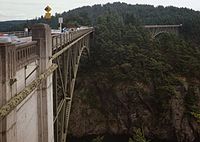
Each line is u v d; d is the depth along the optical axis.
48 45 17.14
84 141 60.78
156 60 69.19
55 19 96.75
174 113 60.69
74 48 36.59
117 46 70.88
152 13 172.25
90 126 63.44
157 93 62.66
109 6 191.12
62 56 28.36
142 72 65.12
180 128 60.59
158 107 62.34
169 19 146.88
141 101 63.09
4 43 10.44
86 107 64.56
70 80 30.84
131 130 62.91
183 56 72.50
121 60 67.75
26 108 13.47
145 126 62.31
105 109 64.94
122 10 177.50
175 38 86.94
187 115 61.25
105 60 69.19
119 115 64.00
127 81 64.50
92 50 71.19
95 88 66.62
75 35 37.75
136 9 184.00
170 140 61.03
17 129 11.94
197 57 75.81
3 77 10.48
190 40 118.06
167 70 67.06
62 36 26.67
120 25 86.44
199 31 126.50
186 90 63.78
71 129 62.16
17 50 12.30
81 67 69.62
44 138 16.50
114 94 64.56
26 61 13.45
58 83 27.19
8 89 10.84
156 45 77.56
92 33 73.12
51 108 17.89
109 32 77.12
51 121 17.92
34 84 14.05
